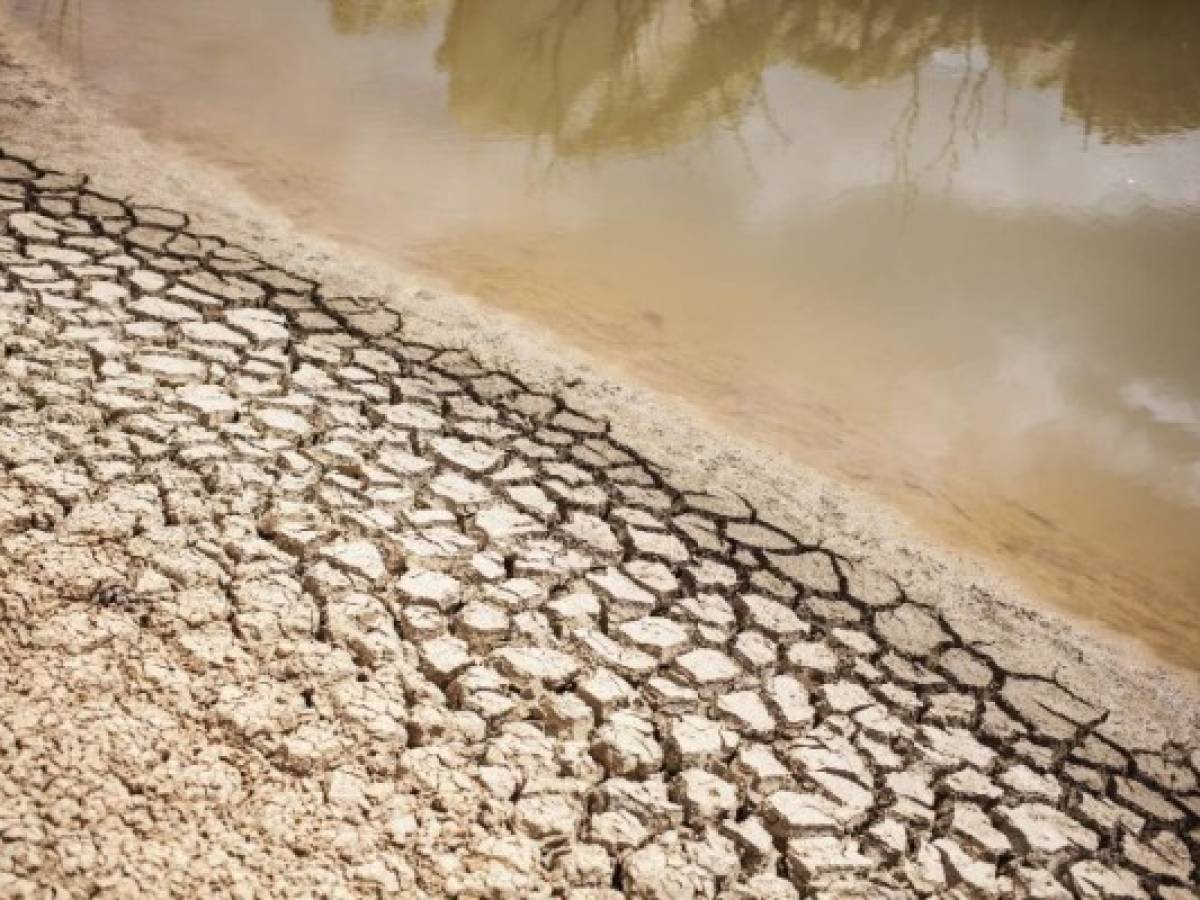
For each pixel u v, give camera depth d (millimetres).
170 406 3783
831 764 3000
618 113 8750
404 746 2711
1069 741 3344
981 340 6090
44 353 3896
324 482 3594
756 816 2799
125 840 2291
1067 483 4941
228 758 2549
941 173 8352
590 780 2764
